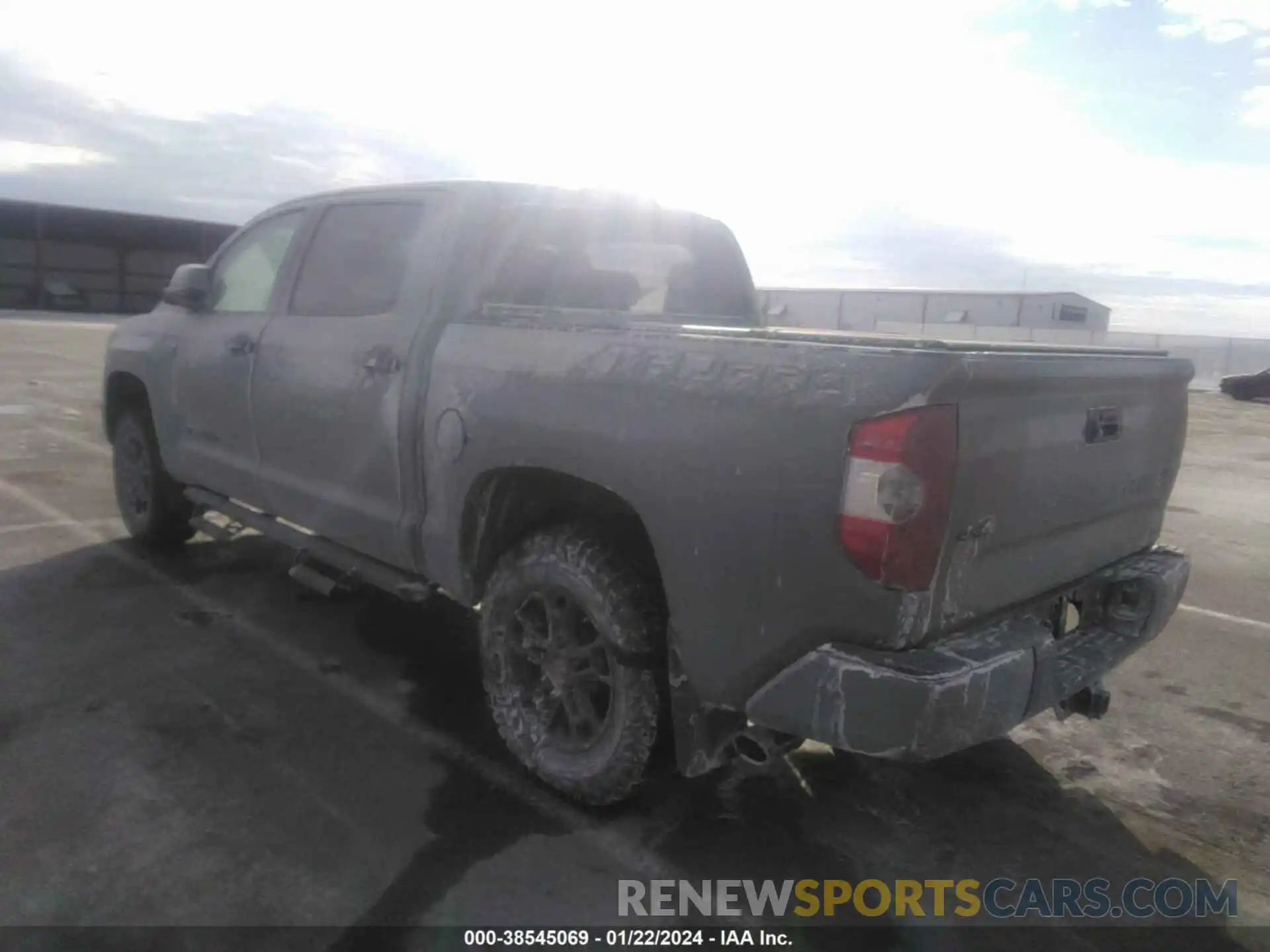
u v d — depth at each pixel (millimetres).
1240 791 3572
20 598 4965
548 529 3234
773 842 3115
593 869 2916
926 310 38594
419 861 2898
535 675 3395
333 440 3979
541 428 3055
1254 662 4895
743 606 2611
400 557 3754
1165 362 3305
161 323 5391
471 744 3646
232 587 5289
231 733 3646
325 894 2723
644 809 3232
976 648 2504
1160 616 3283
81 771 3314
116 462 5953
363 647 4562
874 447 2330
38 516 6562
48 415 10992
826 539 2420
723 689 2711
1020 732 4012
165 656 4332
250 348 4457
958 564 2479
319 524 4160
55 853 2852
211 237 45938
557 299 3969
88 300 42625
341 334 3955
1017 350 2689
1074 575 3098
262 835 2990
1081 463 2906
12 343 21344
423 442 3529
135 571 5480
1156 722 4145
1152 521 3551
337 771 3404
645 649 2953
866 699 2383
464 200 3703
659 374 2770
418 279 3705
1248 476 11586
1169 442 3477
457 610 5141
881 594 2365
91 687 3980
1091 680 2941
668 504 2736
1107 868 3059
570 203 3967
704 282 4797
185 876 2771
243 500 4746
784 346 2541
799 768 3607
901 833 3211
